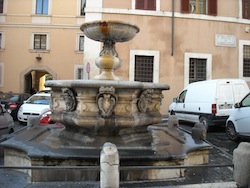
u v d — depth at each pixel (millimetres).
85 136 5527
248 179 4172
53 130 7258
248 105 8969
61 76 25656
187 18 17234
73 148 5023
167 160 4680
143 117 5781
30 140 5645
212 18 17531
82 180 4418
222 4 17812
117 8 16500
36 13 25641
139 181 4512
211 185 4207
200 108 12055
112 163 3730
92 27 6445
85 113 5410
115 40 6855
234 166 4297
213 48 17562
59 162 4492
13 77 25344
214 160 6164
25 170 4816
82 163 4484
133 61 16594
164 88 6262
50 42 25625
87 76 15445
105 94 5203
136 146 5297
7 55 25312
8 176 4672
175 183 4441
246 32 18188
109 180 3705
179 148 5211
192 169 5141
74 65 25734
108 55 6660
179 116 13914
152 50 16781
